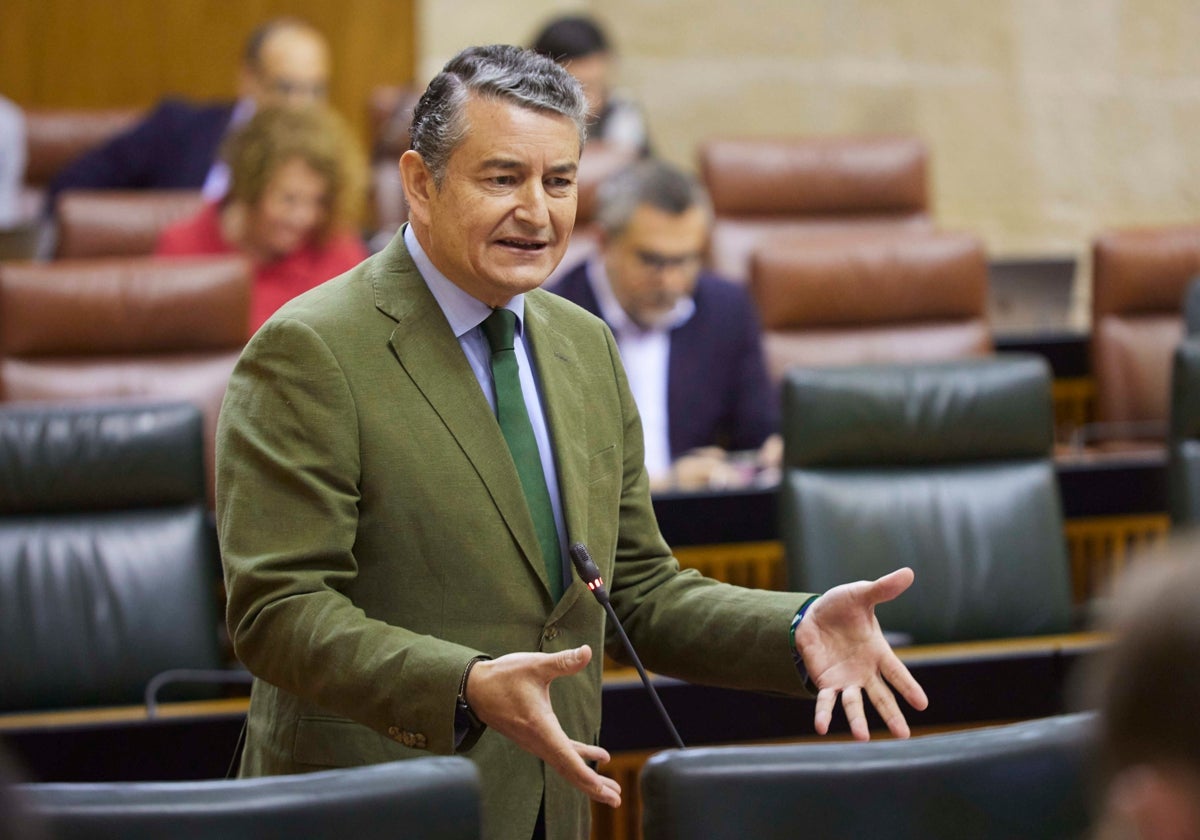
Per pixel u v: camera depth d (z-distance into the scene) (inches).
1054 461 443.5
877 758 173.3
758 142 666.8
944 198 872.3
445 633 202.2
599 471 219.9
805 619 202.5
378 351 204.5
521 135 197.9
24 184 717.3
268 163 509.7
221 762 304.5
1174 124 812.6
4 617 364.2
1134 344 578.6
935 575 394.0
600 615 213.5
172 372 476.4
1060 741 176.4
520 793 208.2
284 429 198.8
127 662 367.6
